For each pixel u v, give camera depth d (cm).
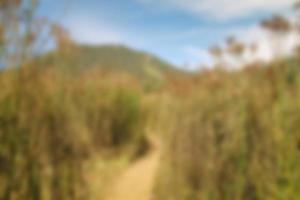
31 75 349
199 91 443
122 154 745
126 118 834
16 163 312
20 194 310
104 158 613
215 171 347
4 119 319
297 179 288
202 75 455
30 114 332
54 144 352
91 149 423
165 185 450
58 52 386
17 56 343
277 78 343
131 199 471
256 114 331
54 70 387
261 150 314
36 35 355
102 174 471
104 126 697
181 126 434
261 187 301
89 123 644
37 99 343
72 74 414
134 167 664
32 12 351
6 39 337
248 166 320
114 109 795
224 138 354
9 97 325
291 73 340
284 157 297
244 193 318
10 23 340
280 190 295
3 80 333
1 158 315
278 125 311
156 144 882
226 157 340
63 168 353
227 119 354
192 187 386
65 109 373
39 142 332
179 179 410
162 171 480
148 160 717
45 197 321
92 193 396
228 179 335
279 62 348
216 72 419
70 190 358
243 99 347
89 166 414
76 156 374
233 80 395
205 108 401
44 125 343
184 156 405
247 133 329
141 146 864
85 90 642
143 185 533
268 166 305
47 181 325
